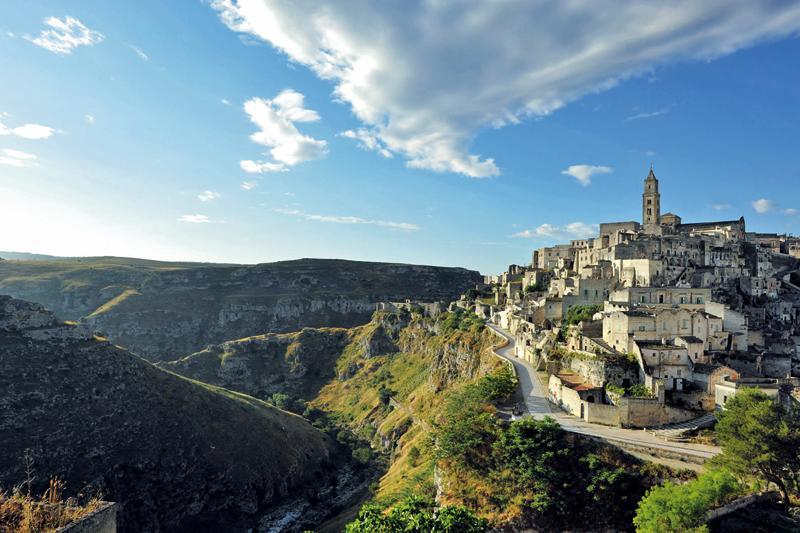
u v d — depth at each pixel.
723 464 60.22
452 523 53.09
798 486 58.03
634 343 93.25
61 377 152.12
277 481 166.62
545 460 70.31
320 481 176.25
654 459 67.38
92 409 150.38
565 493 67.56
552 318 141.88
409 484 110.62
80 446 140.00
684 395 83.81
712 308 107.56
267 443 177.25
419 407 187.00
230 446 167.88
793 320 130.50
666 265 143.00
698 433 74.06
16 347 151.25
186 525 143.38
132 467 145.12
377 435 198.75
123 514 135.12
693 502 52.06
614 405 81.94
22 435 133.12
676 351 89.00
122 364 169.25
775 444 57.75
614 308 118.81
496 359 133.75
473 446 81.00
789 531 51.91
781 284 150.00
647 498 56.69
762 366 95.06
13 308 158.88
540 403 95.00
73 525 24.89
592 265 161.25
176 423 163.88
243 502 154.75
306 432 199.75
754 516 55.25
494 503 71.06
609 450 70.56
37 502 27.22
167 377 180.12
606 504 65.19
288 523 149.00
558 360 110.44
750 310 127.38
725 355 95.50
